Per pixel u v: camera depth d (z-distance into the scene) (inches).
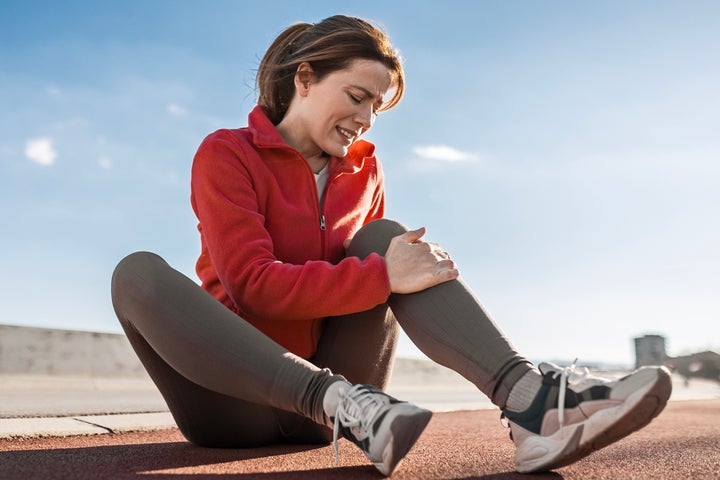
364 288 51.9
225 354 47.5
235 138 60.7
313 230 62.9
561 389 45.9
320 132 62.1
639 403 42.0
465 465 54.8
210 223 56.2
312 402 47.9
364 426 44.4
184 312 48.0
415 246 52.7
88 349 268.2
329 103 60.9
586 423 44.3
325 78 60.9
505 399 49.3
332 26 61.9
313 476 46.3
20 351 249.6
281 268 53.4
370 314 59.9
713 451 70.2
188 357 48.4
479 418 127.3
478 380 50.4
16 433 73.7
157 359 55.8
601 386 44.6
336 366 61.2
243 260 54.7
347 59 60.1
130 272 49.8
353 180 68.3
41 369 253.1
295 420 62.7
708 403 229.0
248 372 47.6
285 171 62.6
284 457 57.0
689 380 802.2
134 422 90.7
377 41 61.0
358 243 58.8
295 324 59.6
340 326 61.0
